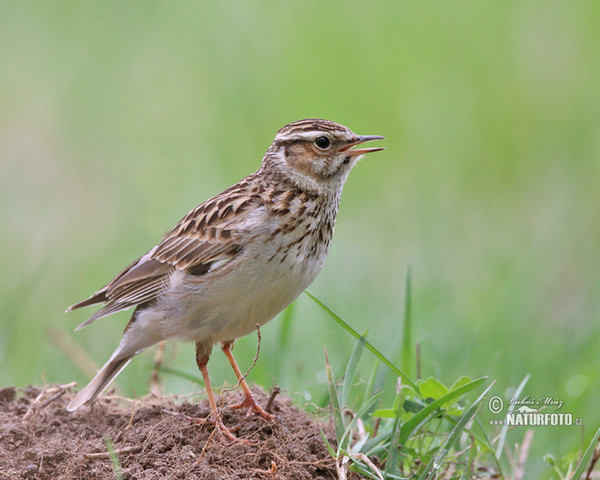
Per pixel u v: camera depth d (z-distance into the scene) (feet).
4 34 73.56
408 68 70.59
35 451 27.81
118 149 64.39
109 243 55.06
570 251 53.11
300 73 70.38
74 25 74.59
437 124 66.69
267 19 74.23
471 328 41.68
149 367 34.22
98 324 45.37
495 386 37.29
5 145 64.13
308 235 30.04
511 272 48.34
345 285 48.21
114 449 27.76
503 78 69.31
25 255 53.98
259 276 29.30
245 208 29.84
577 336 41.04
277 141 31.19
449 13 74.02
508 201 61.62
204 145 64.64
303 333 42.83
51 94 68.64
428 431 30.94
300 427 29.35
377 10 74.64
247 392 30.17
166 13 75.25
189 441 28.19
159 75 70.13
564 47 69.56
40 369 39.40
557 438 34.01
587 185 60.90
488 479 30.35
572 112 67.00
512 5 72.69
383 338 41.47
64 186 61.41
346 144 31.04
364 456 27.25
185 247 30.07
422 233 53.36
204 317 29.71
